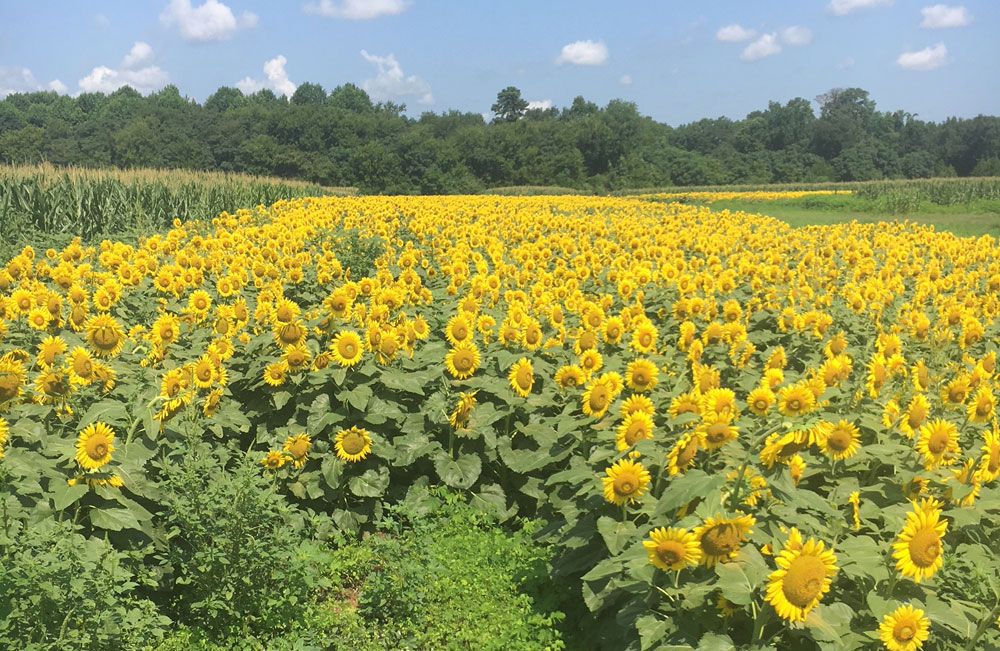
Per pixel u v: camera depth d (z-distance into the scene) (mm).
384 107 197875
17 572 3717
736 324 7754
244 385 7078
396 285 9656
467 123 183625
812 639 3645
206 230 20766
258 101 194125
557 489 5566
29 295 7293
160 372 6277
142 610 4336
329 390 6484
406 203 31656
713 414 4008
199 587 4863
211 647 4625
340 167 132000
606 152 137250
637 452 4367
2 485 4316
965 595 3834
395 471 6559
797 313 9648
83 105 176125
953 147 167750
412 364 6984
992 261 16375
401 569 5215
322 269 11102
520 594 5332
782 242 19031
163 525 5059
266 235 15375
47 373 5266
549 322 8539
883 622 3416
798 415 4016
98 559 4109
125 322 8750
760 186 95875
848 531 4266
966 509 4367
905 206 42562
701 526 3500
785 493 3967
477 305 8711
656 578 3795
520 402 6242
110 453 4641
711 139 184875
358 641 4918
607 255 14875
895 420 5055
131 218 23766
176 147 126500
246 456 5316
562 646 4781
